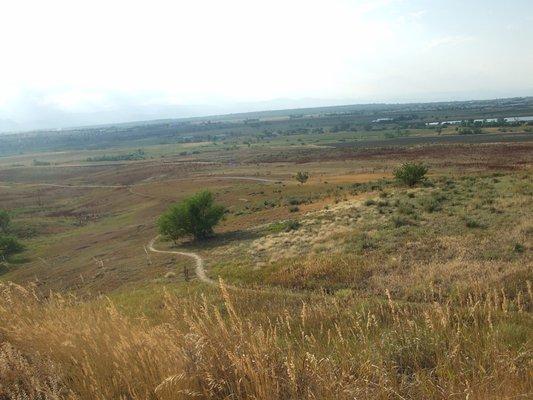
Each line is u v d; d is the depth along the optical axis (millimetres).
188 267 31328
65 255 56250
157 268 34188
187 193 90312
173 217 44062
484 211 27672
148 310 11469
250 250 32344
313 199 55625
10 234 79500
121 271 36688
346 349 4527
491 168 71188
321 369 3498
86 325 5145
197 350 3666
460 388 3242
